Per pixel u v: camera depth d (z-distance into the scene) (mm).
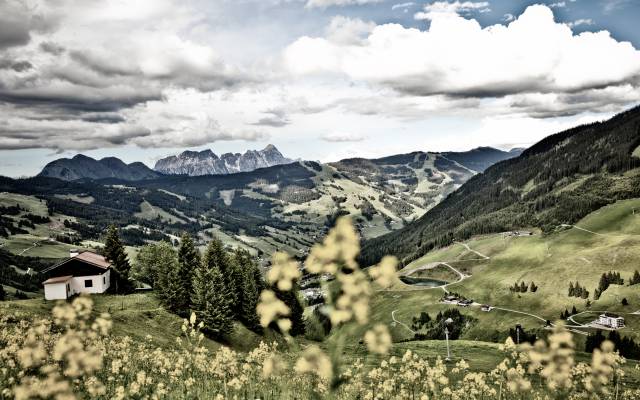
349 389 19562
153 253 103875
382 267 4664
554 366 8023
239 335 75938
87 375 16062
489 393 18516
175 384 20781
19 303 50219
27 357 13133
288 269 4977
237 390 18844
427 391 20594
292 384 17766
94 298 74375
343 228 4848
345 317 4660
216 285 71438
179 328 64500
